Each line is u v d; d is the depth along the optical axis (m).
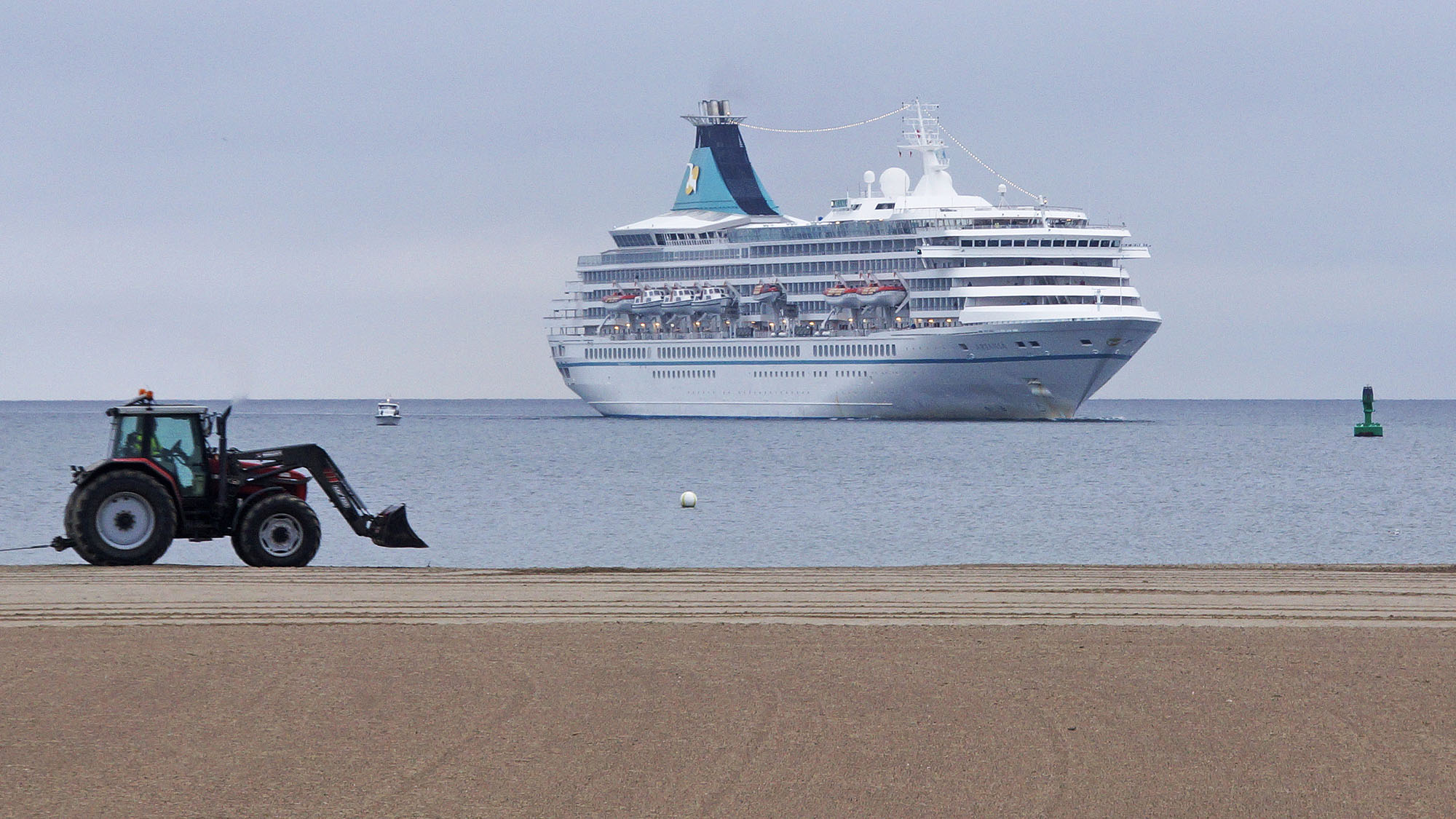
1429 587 63.44
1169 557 104.38
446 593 61.09
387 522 71.62
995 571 73.56
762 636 47.78
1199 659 43.62
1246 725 35.41
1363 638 47.44
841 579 68.06
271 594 59.44
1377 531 123.31
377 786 30.73
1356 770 31.55
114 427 69.88
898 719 36.25
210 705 37.69
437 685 40.00
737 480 188.38
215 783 30.86
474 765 32.22
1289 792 30.09
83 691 39.22
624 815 28.84
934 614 54.19
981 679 40.75
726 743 34.00
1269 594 61.16
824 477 194.25
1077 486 177.38
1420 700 37.91
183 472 69.75
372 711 37.09
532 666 42.62
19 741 34.12
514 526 127.69
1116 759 32.56
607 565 99.94
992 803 29.55
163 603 56.38
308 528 70.19
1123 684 40.00
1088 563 100.75
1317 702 37.75
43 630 48.72
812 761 32.47
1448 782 30.67
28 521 128.88
